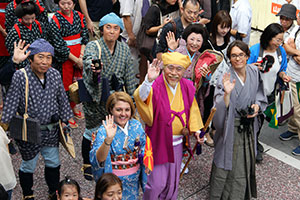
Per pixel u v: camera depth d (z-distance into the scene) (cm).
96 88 365
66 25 462
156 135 330
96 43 365
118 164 294
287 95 459
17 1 429
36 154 340
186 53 404
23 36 417
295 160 475
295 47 481
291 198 400
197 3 430
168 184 349
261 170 450
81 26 485
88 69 353
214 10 601
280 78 442
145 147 304
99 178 270
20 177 348
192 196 396
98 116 381
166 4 510
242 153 370
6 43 416
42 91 329
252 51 434
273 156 482
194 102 345
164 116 324
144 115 319
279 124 564
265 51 432
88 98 369
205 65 394
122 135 293
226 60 447
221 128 359
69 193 291
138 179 311
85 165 407
